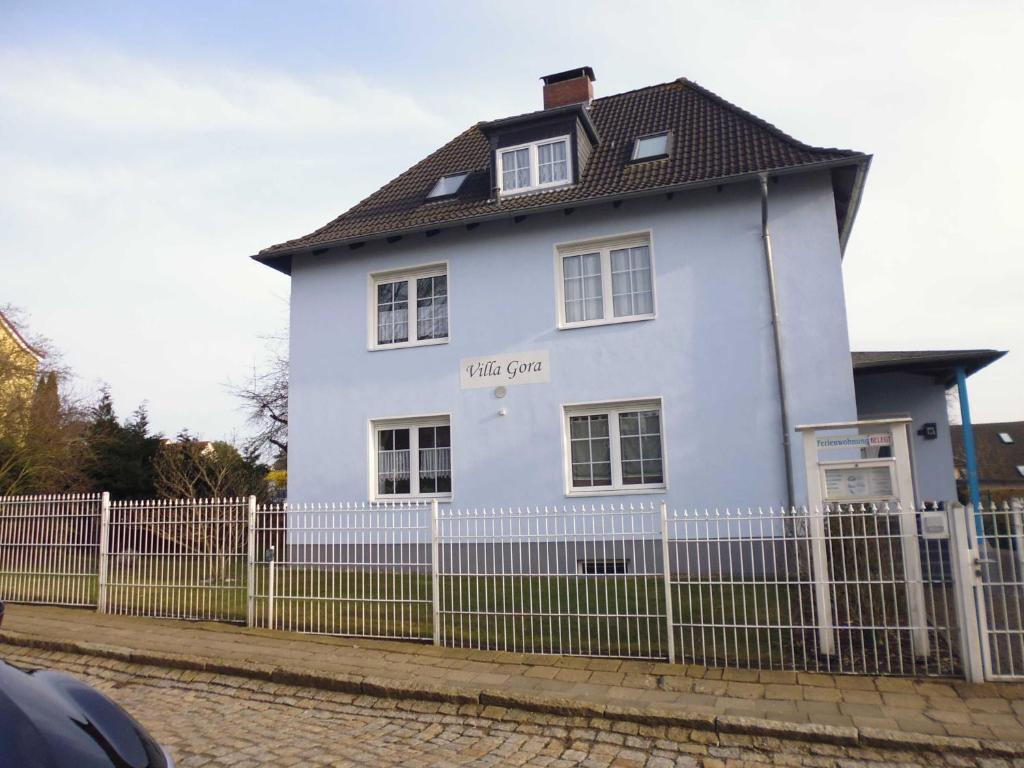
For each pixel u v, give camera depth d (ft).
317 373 48.16
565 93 56.49
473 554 42.68
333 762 17.01
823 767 16.47
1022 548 20.70
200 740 18.51
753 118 45.78
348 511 30.91
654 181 41.75
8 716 9.80
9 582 35.12
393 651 25.46
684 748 17.66
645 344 41.42
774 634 24.71
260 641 27.04
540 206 42.27
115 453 75.51
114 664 25.66
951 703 19.19
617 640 25.12
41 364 64.90
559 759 17.16
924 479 45.01
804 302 39.11
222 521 30.45
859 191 40.68
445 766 16.74
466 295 45.29
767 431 38.93
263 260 49.55
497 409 43.86
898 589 22.45
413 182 53.62
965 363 41.39
